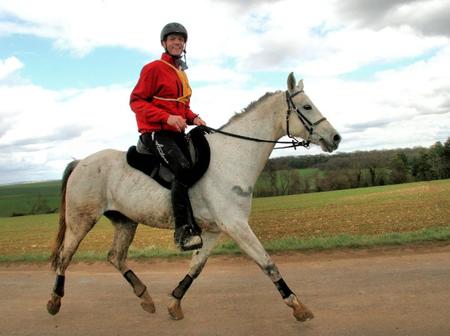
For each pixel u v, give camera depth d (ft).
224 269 26.63
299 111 15.92
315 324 14.94
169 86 16.22
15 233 71.15
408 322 14.49
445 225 40.96
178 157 15.43
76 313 18.40
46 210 140.36
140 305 19.11
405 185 113.19
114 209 17.34
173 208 15.37
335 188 127.44
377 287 19.43
